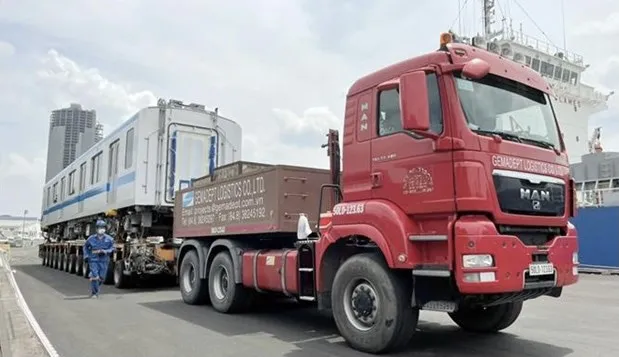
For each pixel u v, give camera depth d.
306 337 7.17
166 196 14.26
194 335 7.34
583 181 25.34
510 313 7.02
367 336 6.01
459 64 5.57
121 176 15.34
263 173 8.42
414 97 5.31
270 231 8.12
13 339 6.97
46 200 30.08
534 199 5.69
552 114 6.56
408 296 5.82
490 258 5.14
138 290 13.95
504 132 5.75
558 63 28.78
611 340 6.89
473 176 5.27
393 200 5.93
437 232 5.49
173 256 14.02
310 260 7.21
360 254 6.33
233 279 9.08
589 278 17.70
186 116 14.79
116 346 6.66
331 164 7.51
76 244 20.27
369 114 6.43
